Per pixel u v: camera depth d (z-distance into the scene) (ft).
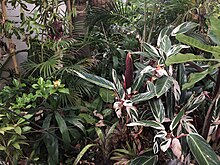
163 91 4.38
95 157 5.28
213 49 3.26
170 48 4.92
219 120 4.47
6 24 5.92
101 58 6.93
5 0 5.99
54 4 6.61
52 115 5.47
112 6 7.69
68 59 6.44
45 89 5.16
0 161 4.82
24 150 5.24
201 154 3.84
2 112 4.90
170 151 4.38
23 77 6.29
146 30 6.81
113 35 7.57
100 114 5.54
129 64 4.94
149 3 6.59
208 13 6.46
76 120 5.36
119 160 4.97
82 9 7.35
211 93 5.01
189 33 5.44
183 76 4.91
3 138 4.73
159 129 4.40
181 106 4.79
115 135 5.18
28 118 4.83
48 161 5.01
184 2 6.74
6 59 6.97
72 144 5.42
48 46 6.36
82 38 7.03
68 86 5.94
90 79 4.99
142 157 4.40
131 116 4.72
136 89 4.93
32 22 6.05
